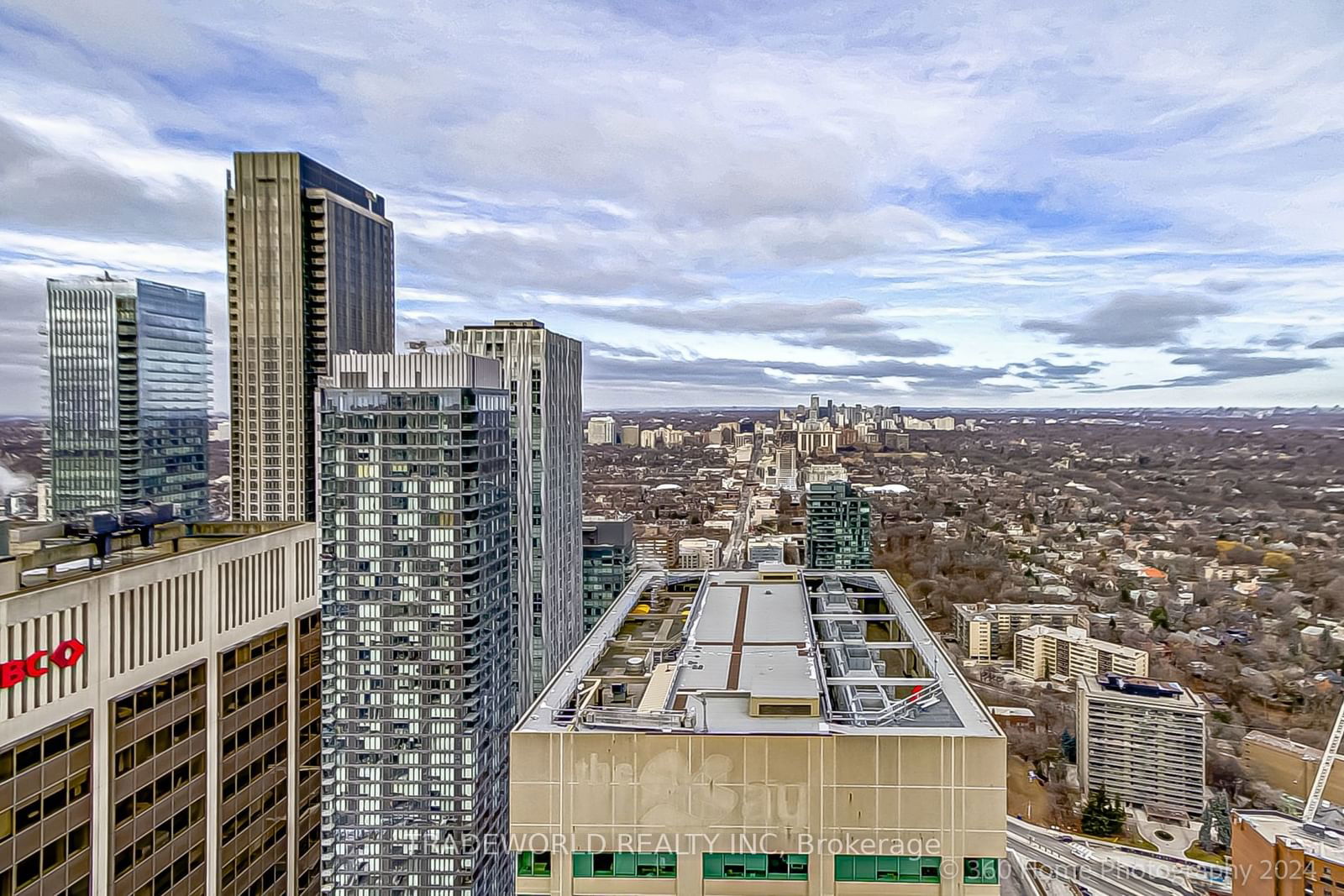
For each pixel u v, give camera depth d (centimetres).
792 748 4834
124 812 5241
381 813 12119
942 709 5381
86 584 4962
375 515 12188
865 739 4825
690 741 4875
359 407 12194
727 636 7200
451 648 12112
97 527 5578
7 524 4853
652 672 6178
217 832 6144
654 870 4925
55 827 4722
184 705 5812
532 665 18662
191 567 5906
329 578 12206
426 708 12131
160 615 5588
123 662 5247
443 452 12100
